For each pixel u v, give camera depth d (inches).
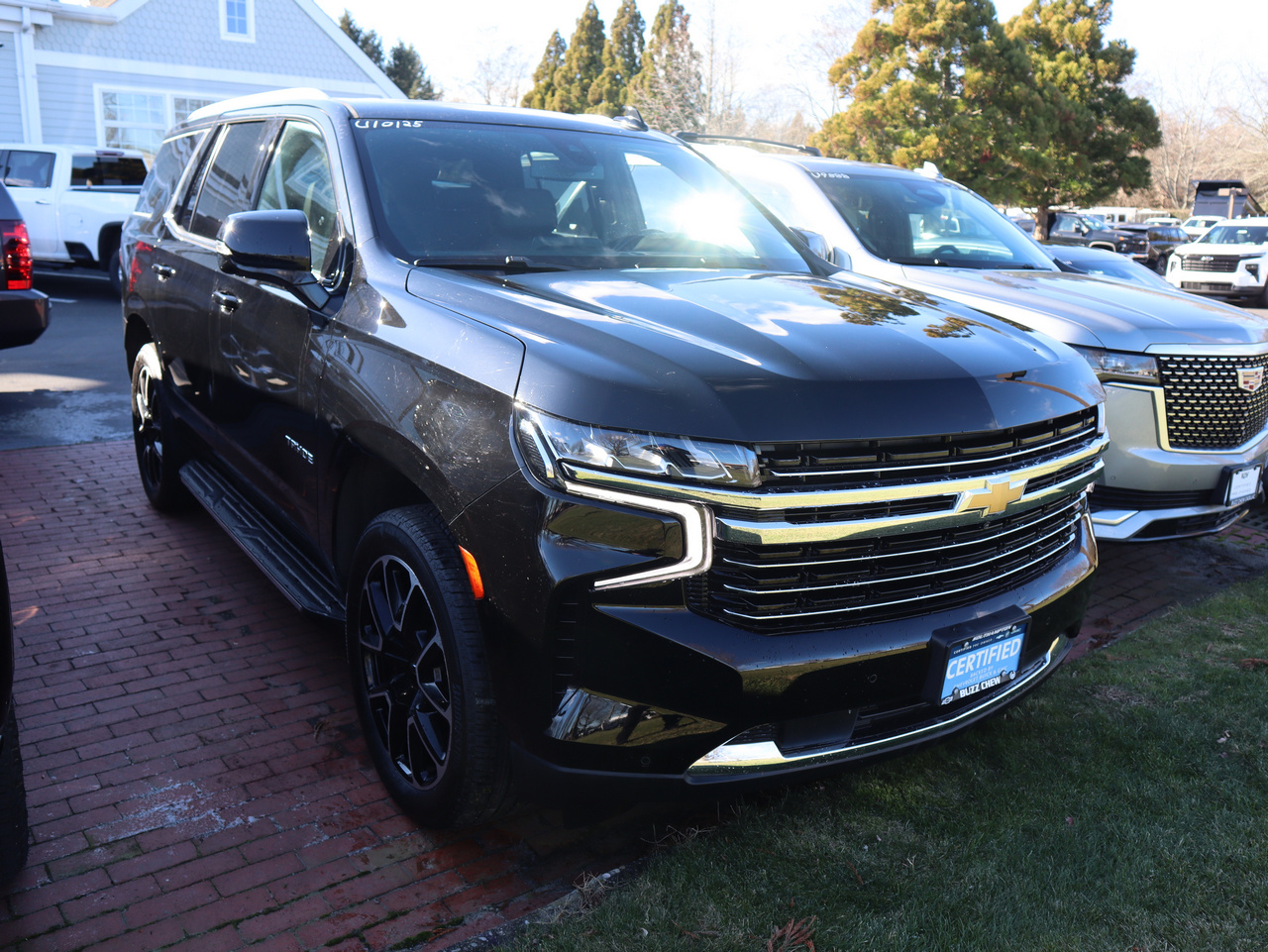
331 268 115.9
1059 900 92.3
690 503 79.9
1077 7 1284.4
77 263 529.0
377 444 99.0
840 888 93.1
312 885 94.1
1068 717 128.3
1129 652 149.0
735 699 82.4
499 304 97.1
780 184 235.1
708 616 82.3
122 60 796.6
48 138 779.4
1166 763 117.3
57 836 99.7
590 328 90.3
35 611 151.6
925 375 89.1
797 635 85.0
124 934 86.7
